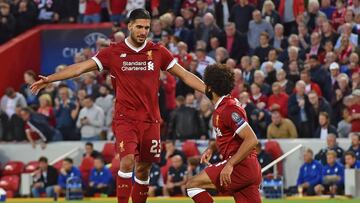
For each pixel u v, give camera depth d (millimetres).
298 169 54875
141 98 30688
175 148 54906
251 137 27344
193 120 56438
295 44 60031
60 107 60500
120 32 61281
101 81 61719
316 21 61938
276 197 51562
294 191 53906
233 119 27469
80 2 69625
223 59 60281
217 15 65188
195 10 65188
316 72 57562
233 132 27719
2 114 61156
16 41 68250
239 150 27344
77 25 69250
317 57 59219
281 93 56500
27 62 68938
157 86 30969
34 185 55938
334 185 51781
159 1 66438
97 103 59969
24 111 60219
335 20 62125
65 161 55188
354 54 57594
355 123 54500
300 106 55656
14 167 58312
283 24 63906
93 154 56719
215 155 52562
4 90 67312
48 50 69562
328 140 52844
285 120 55469
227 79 27953
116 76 30828
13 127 60625
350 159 51438
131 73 30688
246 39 62375
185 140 56281
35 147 59969
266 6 62812
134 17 30438
